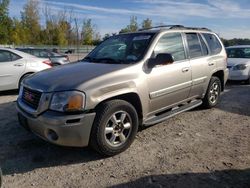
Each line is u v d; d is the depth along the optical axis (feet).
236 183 11.99
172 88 17.52
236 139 16.76
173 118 20.49
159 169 13.15
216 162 13.82
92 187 11.79
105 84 13.75
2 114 21.40
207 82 21.43
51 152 14.83
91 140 13.64
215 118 20.70
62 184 12.01
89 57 18.48
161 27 19.45
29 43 196.34
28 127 14.40
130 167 13.35
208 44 21.94
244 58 38.04
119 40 18.51
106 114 13.65
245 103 25.38
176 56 18.34
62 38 195.93
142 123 15.97
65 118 12.74
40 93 13.58
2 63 27.96
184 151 15.06
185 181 12.14
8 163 13.65
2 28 180.86
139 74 15.38
